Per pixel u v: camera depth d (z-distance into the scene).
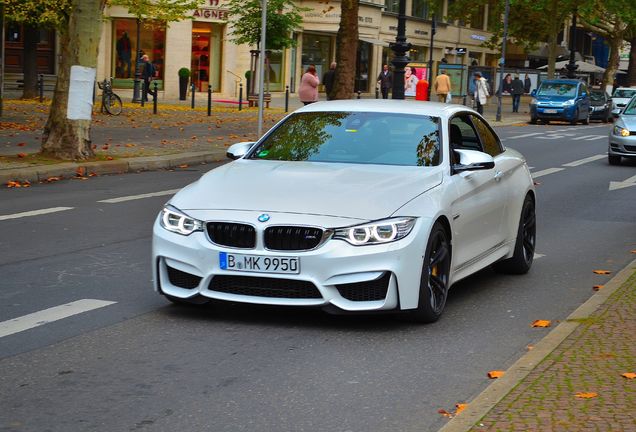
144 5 36.59
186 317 7.11
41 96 34.16
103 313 7.19
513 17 57.50
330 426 4.92
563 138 31.81
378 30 60.31
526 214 9.30
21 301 7.53
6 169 15.63
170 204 7.08
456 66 50.00
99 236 10.61
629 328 6.61
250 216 6.67
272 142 8.12
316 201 6.76
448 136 7.89
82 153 17.75
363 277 6.54
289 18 39.25
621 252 10.71
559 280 9.02
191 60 48.91
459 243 7.49
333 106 8.45
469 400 5.40
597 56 96.19
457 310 7.63
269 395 5.40
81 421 4.93
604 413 4.79
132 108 35.59
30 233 10.67
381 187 7.00
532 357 5.93
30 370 5.76
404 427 4.93
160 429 4.83
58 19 32.03
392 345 6.51
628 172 20.33
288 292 6.62
